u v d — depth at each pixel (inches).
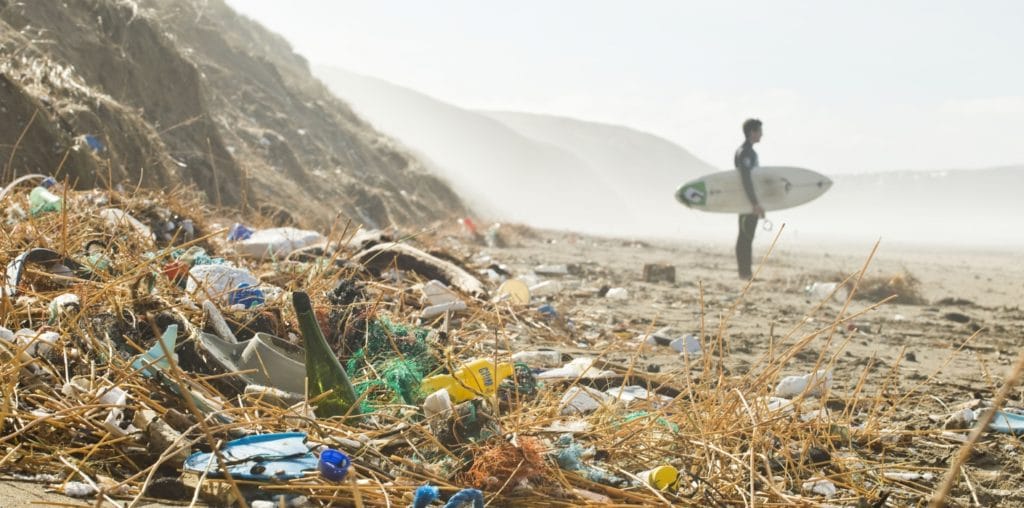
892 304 487.8
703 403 152.3
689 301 428.1
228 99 1066.1
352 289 190.7
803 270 763.4
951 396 217.6
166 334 137.3
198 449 118.7
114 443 118.6
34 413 122.1
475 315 242.1
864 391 220.1
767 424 144.3
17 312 153.8
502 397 158.2
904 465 148.5
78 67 556.1
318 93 1576.0
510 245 904.9
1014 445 168.7
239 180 668.7
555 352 214.8
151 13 703.7
